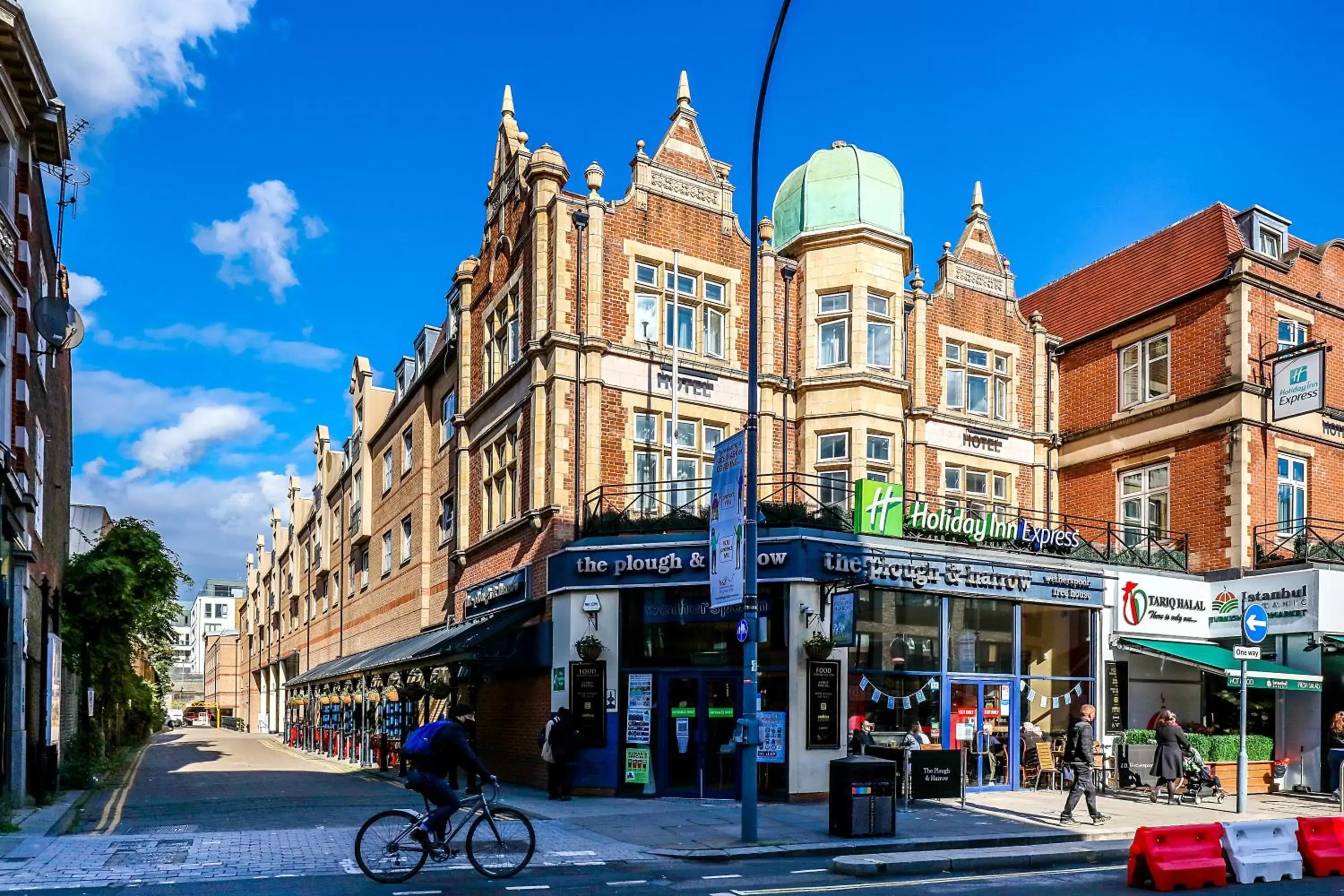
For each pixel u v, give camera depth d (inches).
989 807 643.5
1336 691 804.6
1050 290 1119.0
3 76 603.8
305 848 462.3
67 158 707.4
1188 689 853.8
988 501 944.3
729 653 694.5
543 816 581.3
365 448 1480.1
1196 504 887.7
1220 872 411.5
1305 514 896.3
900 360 845.2
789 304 856.9
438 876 404.8
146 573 1089.4
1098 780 766.5
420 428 1176.2
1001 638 753.0
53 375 848.9
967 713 729.6
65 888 372.8
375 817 393.7
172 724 3312.0
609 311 788.6
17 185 652.7
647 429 793.6
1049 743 755.4
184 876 395.2
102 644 1024.9
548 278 785.6
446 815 395.9
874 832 511.5
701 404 810.2
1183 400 904.3
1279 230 946.7
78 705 989.2
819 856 478.6
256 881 388.2
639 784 686.5
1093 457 983.6
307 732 1595.7
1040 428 993.5
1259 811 657.6
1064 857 479.5
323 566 1726.1
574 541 740.0
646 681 699.4
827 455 829.2
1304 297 916.6
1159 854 402.6
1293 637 818.2
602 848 471.8
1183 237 960.3
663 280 813.9
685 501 794.8
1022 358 995.3
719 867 444.1
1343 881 428.8
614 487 759.7
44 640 743.7
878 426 828.0
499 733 848.9
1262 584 820.0
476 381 968.9
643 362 796.6
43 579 748.6
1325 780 790.5
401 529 1246.9
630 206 809.5
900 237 857.5
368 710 1157.7
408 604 1183.6
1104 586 802.2
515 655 795.4
